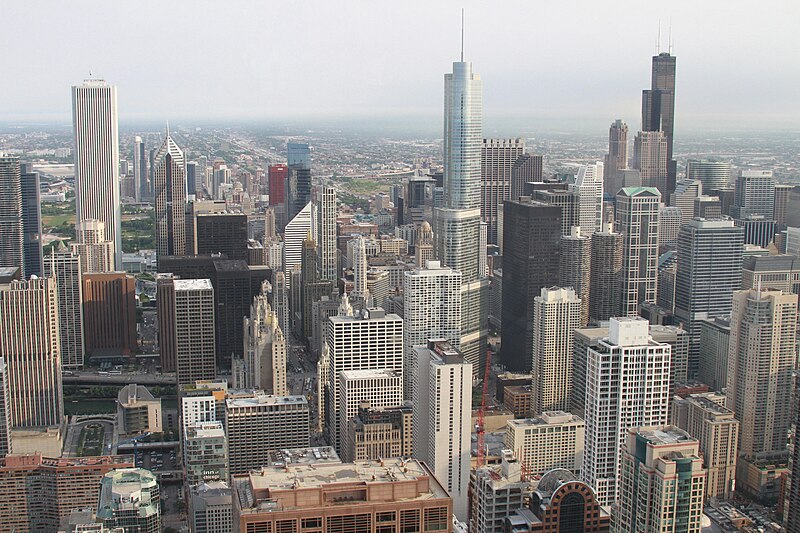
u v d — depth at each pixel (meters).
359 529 125.81
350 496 126.56
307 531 124.81
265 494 125.56
